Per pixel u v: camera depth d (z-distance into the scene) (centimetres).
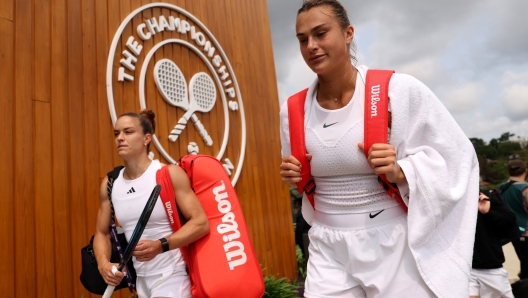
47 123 293
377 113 143
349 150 149
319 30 147
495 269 329
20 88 280
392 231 147
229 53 505
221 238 213
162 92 385
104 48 342
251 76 541
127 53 356
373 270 148
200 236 209
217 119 458
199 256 209
